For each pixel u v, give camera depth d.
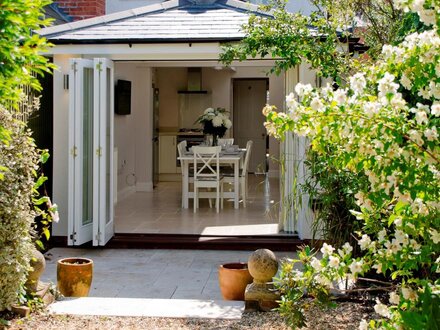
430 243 3.46
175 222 10.59
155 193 14.58
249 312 5.55
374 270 6.04
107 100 9.17
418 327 2.86
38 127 9.58
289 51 7.27
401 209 3.48
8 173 5.29
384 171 3.16
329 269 3.77
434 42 3.16
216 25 9.58
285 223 9.44
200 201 13.32
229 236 9.39
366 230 4.33
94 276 7.53
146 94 14.81
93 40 9.07
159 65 14.37
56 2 12.56
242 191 12.41
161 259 8.49
